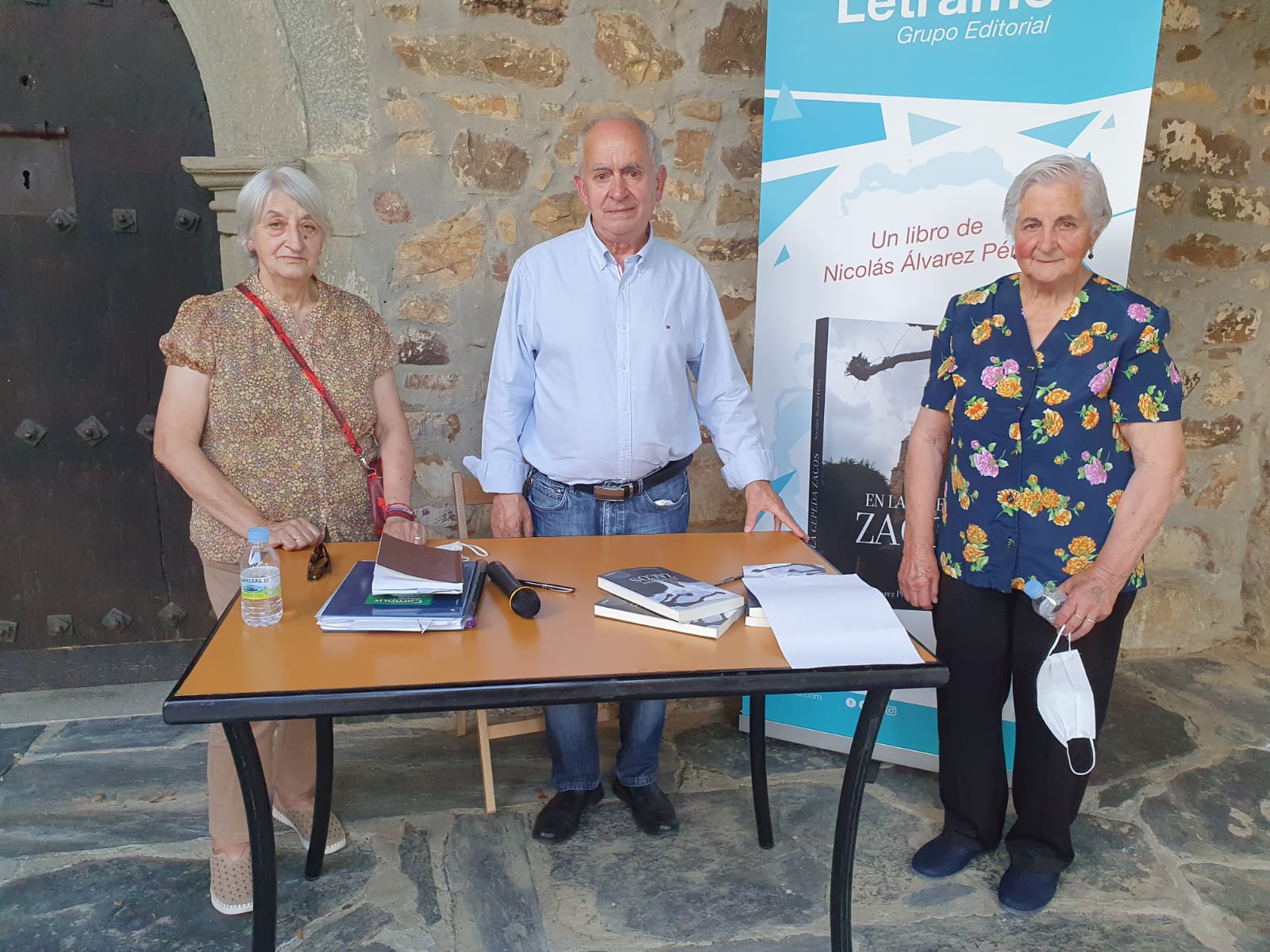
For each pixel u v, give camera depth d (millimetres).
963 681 1994
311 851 2023
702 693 1296
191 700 1194
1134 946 1869
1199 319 3203
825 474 2525
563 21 2639
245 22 2479
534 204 2738
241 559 1775
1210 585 3383
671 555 1872
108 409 2842
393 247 2660
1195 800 2410
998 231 2281
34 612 2920
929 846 2135
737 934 1886
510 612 1551
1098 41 2145
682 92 2771
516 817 2303
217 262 2822
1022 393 1808
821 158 2379
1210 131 3061
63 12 2574
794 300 2477
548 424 2168
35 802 2318
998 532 1867
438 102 2609
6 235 2660
